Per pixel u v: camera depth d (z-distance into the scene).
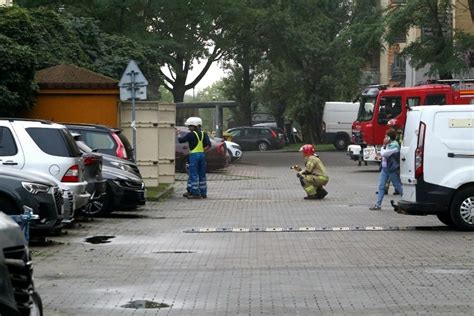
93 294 11.08
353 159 47.88
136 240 16.61
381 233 17.69
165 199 26.97
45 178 15.34
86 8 47.72
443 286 11.54
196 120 27.45
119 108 27.50
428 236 17.03
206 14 52.88
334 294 11.00
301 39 63.09
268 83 78.44
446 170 17.38
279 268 13.16
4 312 6.43
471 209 17.45
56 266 13.38
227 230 18.36
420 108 17.66
